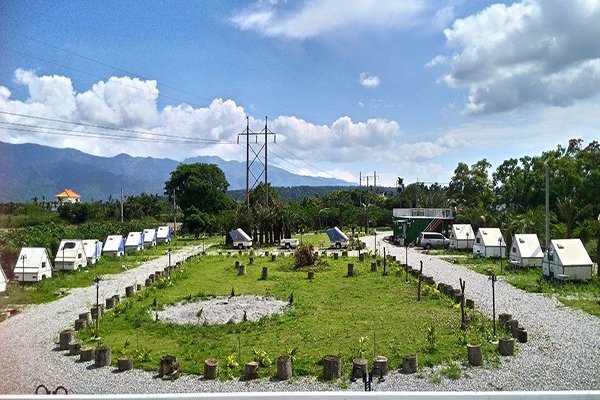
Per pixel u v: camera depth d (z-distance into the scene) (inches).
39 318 1015.0
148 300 1162.0
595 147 2677.2
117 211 3959.2
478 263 1807.3
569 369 653.3
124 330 884.6
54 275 1577.3
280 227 2704.2
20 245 1790.1
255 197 3422.7
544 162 2655.0
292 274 1568.7
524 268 1599.4
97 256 1951.3
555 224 2034.9
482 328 834.8
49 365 705.0
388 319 922.1
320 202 4601.4
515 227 2034.9
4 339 853.2
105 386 617.6
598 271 1378.0
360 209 4047.7
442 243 2416.3
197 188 4153.5
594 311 987.3
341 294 1197.1
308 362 682.2
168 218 4247.0
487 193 3316.9
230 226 2689.5
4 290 1258.0
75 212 3560.5
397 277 1451.8
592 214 2110.0
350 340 787.4
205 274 1588.3
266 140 2979.8
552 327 866.1
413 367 644.7
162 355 730.8
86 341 819.4
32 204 3570.4
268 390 597.6
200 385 617.0
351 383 612.1
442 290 1202.0
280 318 941.8
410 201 4261.8
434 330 801.6
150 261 2073.1
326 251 2282.2
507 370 651.5
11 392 597.6
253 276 1536.7
